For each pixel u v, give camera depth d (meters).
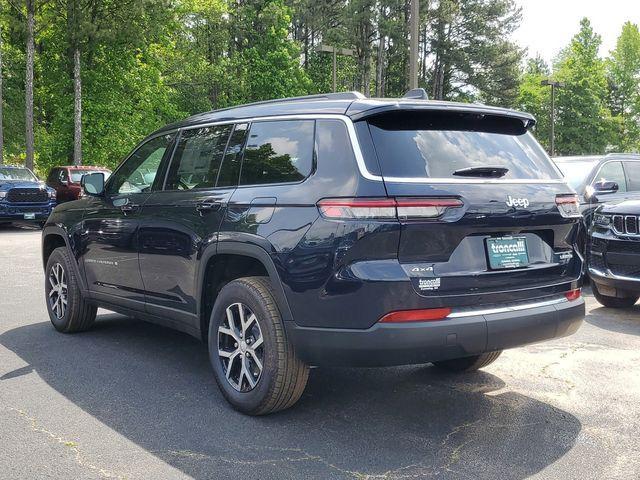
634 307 7.54
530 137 4.12
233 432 3.60
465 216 3.38
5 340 5.68
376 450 3.37
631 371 4.85
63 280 5.92
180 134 4.88
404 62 57.72
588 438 3.54
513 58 54.38
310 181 3.57
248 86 43.50
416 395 4.27
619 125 55.66
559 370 4.87
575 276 3.96
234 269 4.24
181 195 4.54
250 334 3.85
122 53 31.53
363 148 3.42
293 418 3.83
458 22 54.44
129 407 3.99
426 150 3.51
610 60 65.94
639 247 6.69
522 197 3.63
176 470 3.11
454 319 3.33
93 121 31.19
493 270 3.51
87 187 5.43
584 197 8.97
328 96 3.87
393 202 3.24
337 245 3.32
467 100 57.66
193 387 4.40
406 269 3.25
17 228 19.14
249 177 4.03
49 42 30.56
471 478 3.04
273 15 44.00
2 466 3.14
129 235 4.98
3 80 33.75
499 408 4.02
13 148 35.53
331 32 50.03
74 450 3.34
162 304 4.73
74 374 4.68
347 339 3.32
